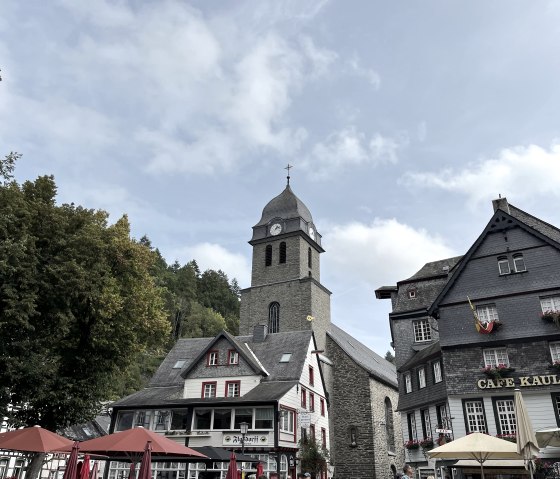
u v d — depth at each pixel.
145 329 28.73
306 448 32.78
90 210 26.94
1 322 19.38
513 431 23.95
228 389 35.38
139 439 13.64
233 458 15.26
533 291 26.31
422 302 35.22
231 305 106.38
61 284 21.72
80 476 14.45
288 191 55.66
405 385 33.28
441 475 26.91
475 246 28.83
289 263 50.56
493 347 26.12
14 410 24.03
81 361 25.12
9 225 20.45
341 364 46.22
